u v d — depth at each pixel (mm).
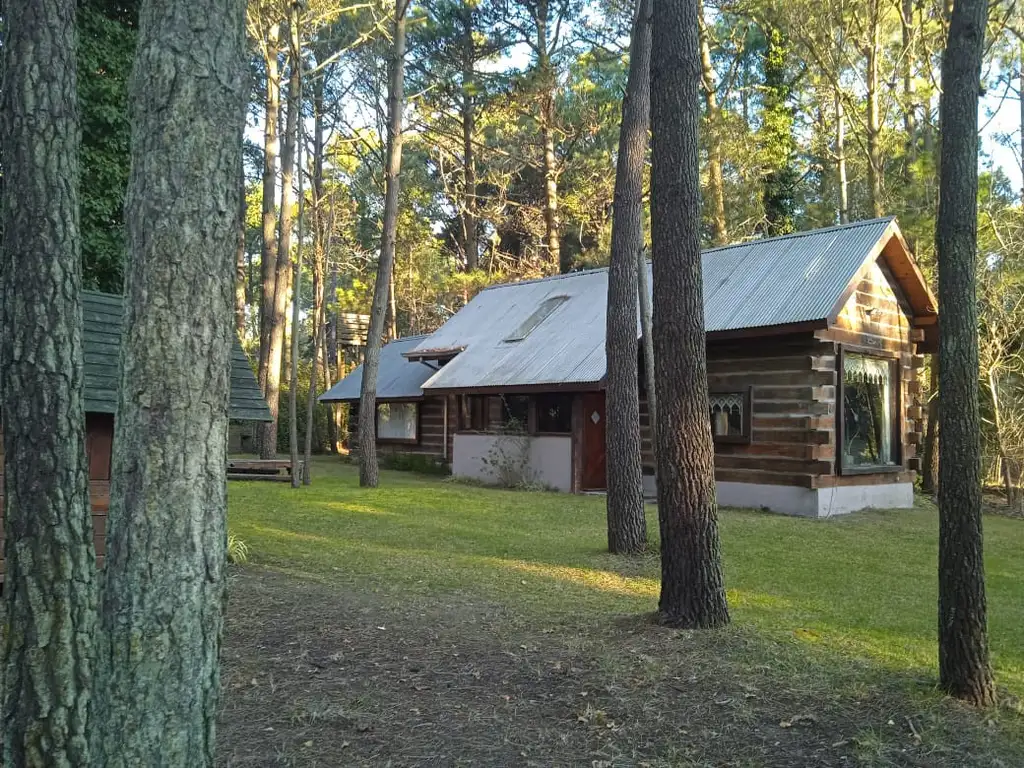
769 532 11703
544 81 27578
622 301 9680
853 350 14453
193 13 2752
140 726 2574
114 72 12250
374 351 17391
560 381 16219
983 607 4871
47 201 3172
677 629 6066
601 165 28781
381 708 4535
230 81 2824
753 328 13703
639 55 9609
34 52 3199
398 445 24297
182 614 2643
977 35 4934
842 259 14555
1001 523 14250
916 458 16109
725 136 22094
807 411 13703
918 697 4816
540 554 9617
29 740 2980
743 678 5082
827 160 25328
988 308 16906
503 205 32750
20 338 3094
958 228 4887
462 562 9039
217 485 2752
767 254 16125
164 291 2666
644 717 4496
